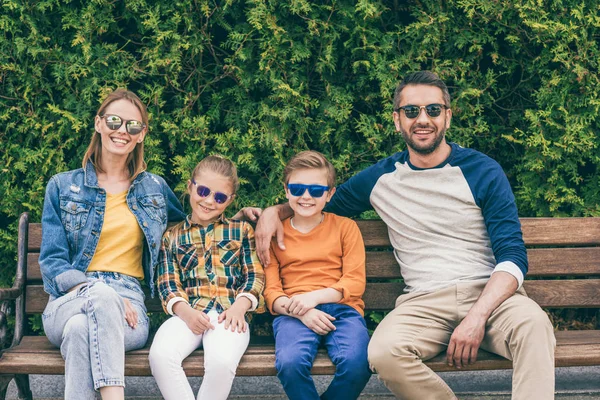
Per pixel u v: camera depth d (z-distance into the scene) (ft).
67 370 7.92
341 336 8.49
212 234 9.46
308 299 8.81
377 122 11.48
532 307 8.20
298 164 9.33
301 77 11.18
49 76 11.30
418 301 9.00
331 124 11.24
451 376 11.15
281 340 8.47
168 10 10.94
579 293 9.84
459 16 11.10
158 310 9.98
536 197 11.28
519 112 11.56
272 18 10.79
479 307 8.21
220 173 9.30
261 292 9.30
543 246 11.37
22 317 9.63
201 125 11.10
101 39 11.28
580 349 8.40
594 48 10.94
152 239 9.48
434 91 9.11
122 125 9.30
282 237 9.48
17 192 11.18
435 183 9.32
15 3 10.68
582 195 11.48
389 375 8.11
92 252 9.25
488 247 9.24
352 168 11.44
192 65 11.34
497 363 8.26
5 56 10.91
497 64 11.34
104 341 7.91
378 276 10.01
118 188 9.70
